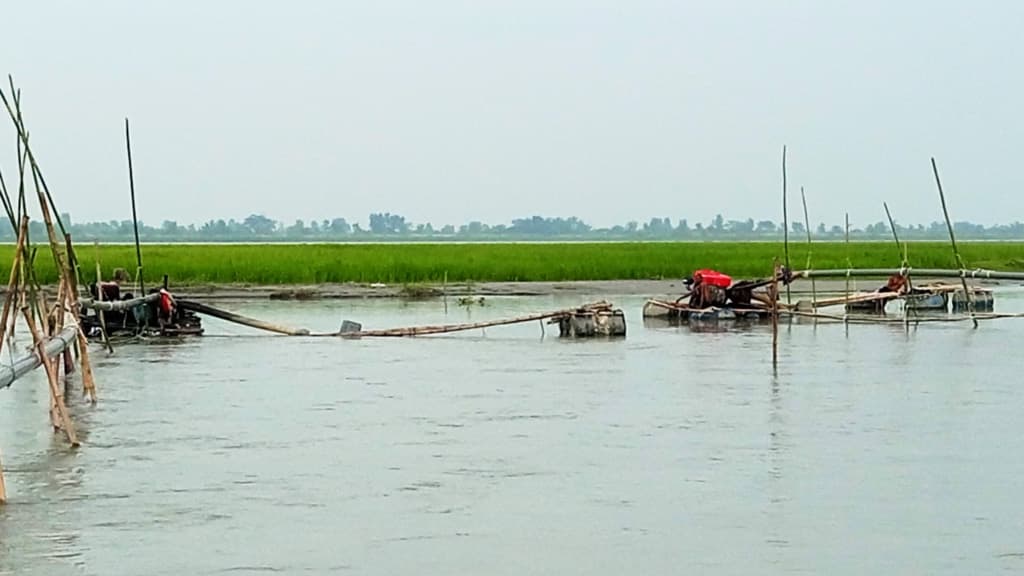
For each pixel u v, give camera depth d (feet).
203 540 40.40
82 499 45.83
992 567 37.65
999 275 113.80
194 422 62.13
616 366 84.79
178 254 224.94
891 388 73.26
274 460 52.65
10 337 55.06
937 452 53.98
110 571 37.09
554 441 56.65
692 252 257.96
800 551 39.22
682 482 48.39
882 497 45.98
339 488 47.52
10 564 37.76
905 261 116.78
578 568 37.52
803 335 107.45
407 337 106.52
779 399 69.05
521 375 80.23
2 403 68.03
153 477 49.42
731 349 95.71
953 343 100.07
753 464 51.55
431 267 194.49
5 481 48.67
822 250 275.18
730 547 39.63
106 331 100.48
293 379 78.59
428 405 67.51
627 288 177.58
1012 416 63.16
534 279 193.67
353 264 197.88
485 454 53.78
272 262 199.62
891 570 37.37
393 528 41.83
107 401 69.05
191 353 94.12
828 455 53.36
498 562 38.11
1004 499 45.73
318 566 37.68
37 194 67.87
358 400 69.51
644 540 40.40
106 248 267.18
